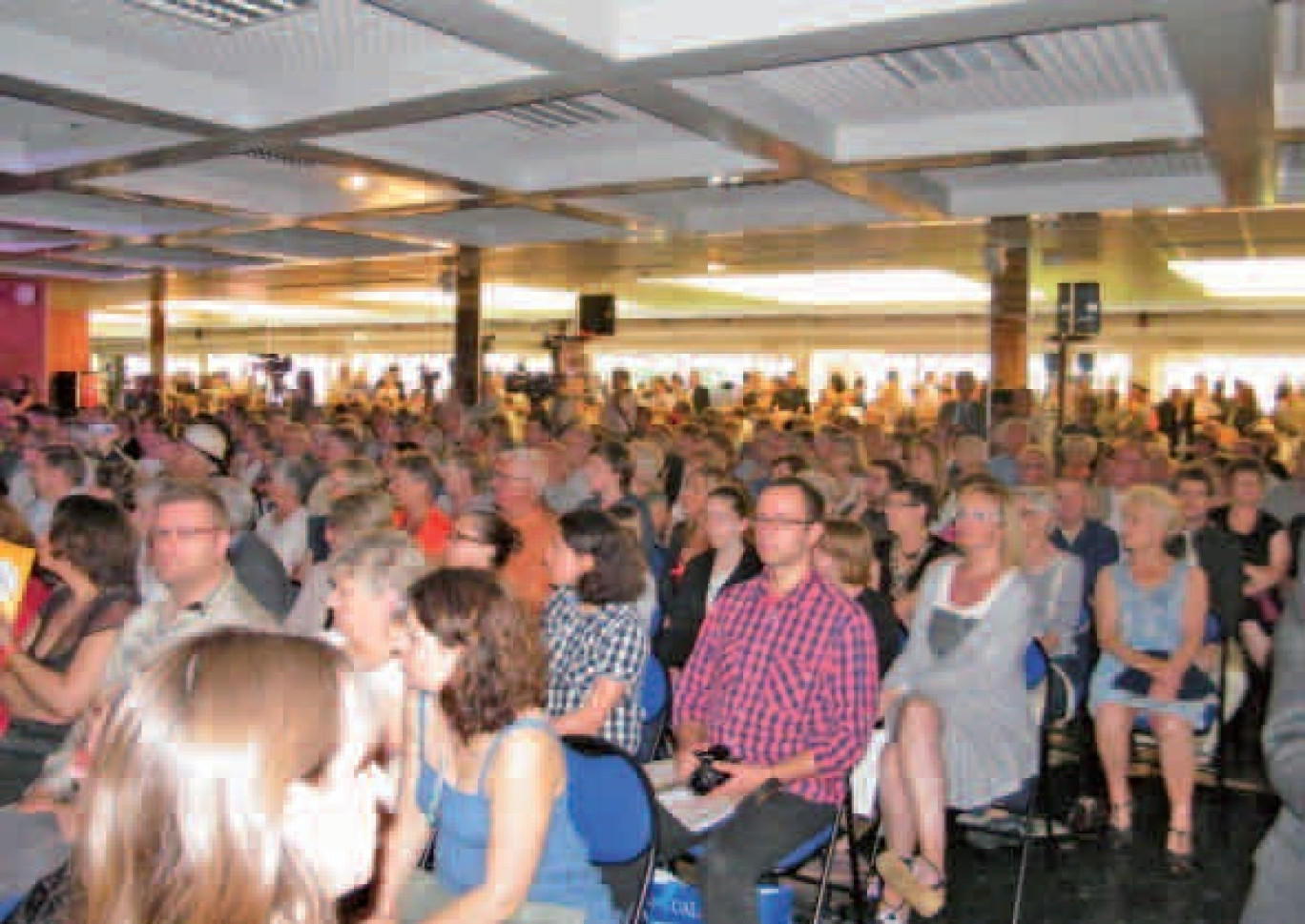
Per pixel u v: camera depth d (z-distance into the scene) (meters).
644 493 6.69
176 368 16.38
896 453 9.11
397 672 2.89
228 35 5.09
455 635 2.17
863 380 10.56
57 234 10.46
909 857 3.75
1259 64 4.52
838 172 7.00
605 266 11.64
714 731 3.45
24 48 5.13
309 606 4.19
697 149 7.29
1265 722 1.61
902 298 10.30
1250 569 5.51
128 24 5.02
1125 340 9.41
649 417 11.62
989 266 9.76
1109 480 7.41
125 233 10.58
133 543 3.36
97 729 0.96
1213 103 5.18
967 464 8.64
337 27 4.91
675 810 3.01
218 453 6.77
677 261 11.22
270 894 0.87
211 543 3.23
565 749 2.71
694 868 3.77
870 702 3.26
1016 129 6.30
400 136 7.03
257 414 14.29
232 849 0.86
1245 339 9.02
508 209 9.76
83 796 0.90
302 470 6.24
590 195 7.99
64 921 0.95
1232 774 5.25
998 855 4.33
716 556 4.92
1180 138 5.91
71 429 9.19
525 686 2.21
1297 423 8.83
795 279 10.80
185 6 4.59
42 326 16.62
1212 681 4.53
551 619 3.60
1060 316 9.58
